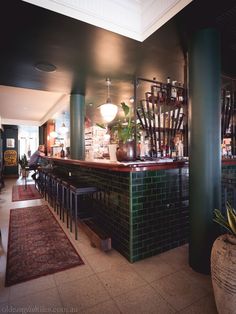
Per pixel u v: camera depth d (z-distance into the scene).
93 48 2.55
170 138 3.24
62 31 2.17
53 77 3.61
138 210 2.14
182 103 3.10
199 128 1.94
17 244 2.49
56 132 8.27
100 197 2.77
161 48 2.56
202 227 1.93
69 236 2.72
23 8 1.81
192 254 2.00
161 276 1.88
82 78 3.63
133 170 2.04
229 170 3.21
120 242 2.29
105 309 1.49
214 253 1.35
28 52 2.65
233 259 1.22
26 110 7.14
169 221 2.39
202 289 1.70
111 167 2.18
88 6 2.03
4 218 3.49
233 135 3.63
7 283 1.77
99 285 1.75
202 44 1.93
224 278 1.25
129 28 2.30
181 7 1.83
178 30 2.15
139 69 3.24
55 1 1.86
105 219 2.64
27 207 4.20
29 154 12.98
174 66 3.14
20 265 2.04
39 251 2.32
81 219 2.95
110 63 3.03
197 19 1.92
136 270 1.97
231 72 3.23
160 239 2.31
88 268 1.99
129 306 1.52
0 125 7.75
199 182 1.95
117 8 2.21
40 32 2.19
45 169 5.12
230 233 1.43
